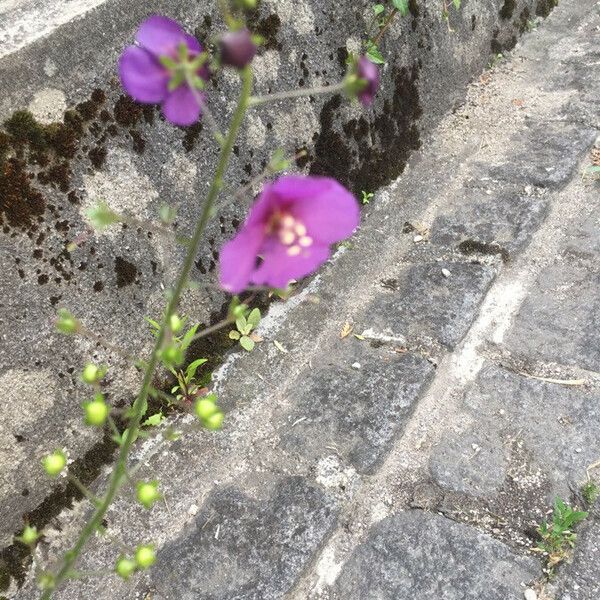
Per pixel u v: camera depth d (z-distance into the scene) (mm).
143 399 254
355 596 345
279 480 396
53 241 370
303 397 435
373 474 389
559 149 575
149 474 409
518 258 499
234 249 226
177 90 236
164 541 379
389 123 574
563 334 441
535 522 357
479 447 394
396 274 508
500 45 699
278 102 479
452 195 562
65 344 388
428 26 591
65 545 387
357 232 537
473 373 433
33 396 380
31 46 338
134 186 402
